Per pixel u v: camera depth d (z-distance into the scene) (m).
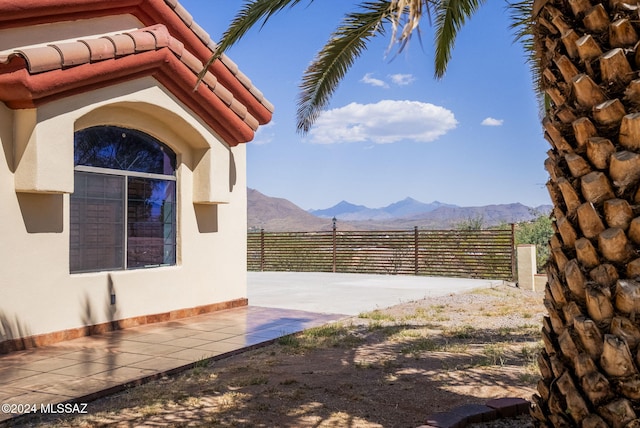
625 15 2.82
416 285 15.94
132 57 8.29
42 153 7.24
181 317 10.09
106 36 8.09
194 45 9.79
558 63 3.07
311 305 11.84
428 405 5.06
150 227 9.78
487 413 4.68
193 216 10.48
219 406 5.09
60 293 7.97
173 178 10.23
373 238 20.33
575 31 2.99
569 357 3.04
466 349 7.40
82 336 8.27
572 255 3.02
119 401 5.33
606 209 2.83
